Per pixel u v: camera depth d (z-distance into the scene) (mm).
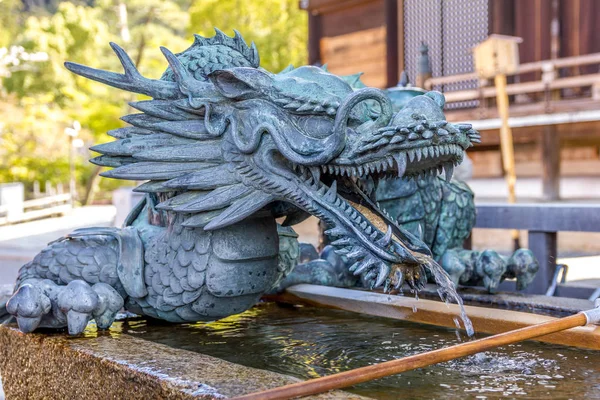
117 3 27156
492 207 3803
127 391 1715
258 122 1957
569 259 7426
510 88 13234
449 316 2391
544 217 3574
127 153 2100
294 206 2150
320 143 1862
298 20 23000
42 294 2051
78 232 2254
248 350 2092
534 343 2137
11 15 26328
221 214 1998
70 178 22703
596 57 12242
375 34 15484
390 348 2117
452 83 14484
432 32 14711
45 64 21922
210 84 2061
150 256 2188
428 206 3021
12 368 2225
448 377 1757
